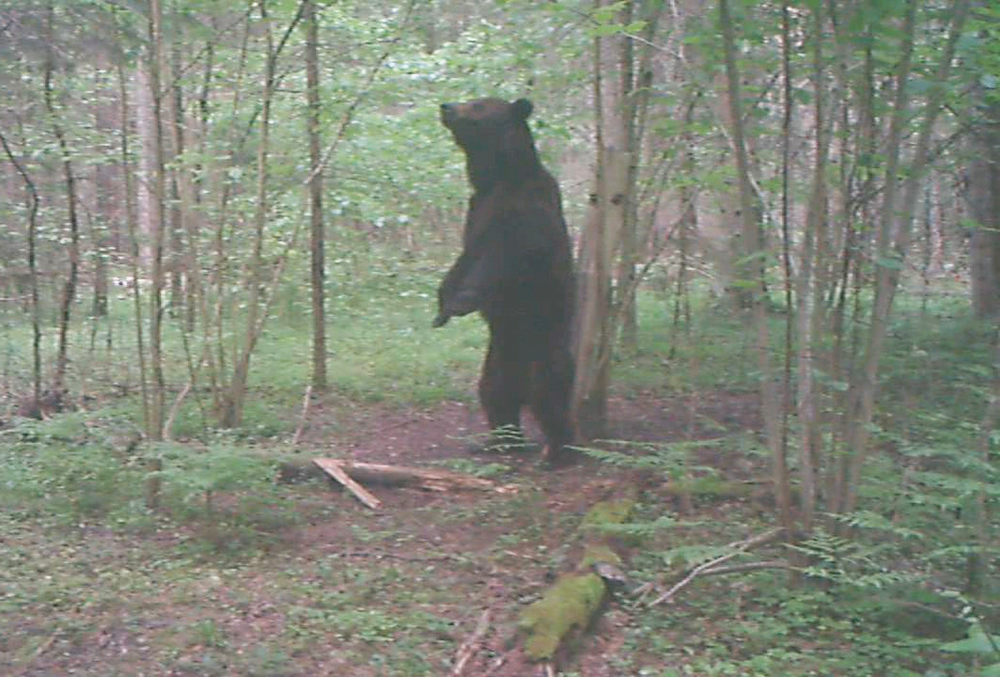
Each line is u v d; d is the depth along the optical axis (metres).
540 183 8.84
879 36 5.92
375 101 11.47
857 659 5.29
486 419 10.19
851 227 6.52
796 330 6.59
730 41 5.77
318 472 8.59
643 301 17.36
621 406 11.05
